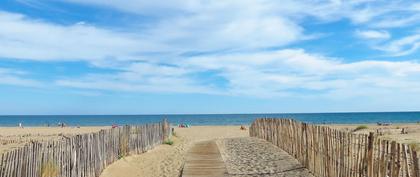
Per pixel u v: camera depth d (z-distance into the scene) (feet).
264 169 40.98
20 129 173.17
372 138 26.04
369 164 26.13
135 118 492.95
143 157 55.21
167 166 47.47
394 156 23.26
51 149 28.84
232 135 111.04
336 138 31.60
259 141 69.00
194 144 67.41
